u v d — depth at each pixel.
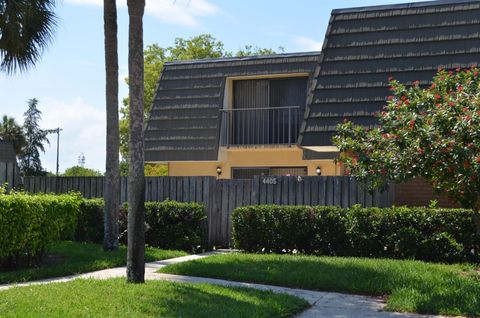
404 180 10.16
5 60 15.48
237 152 20.14
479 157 9.22
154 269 11.35
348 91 16.00
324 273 10.21
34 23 15.09
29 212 10.62
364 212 12.55
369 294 9.38
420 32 16.28
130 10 9.29
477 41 15.60
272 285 9.99
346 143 10.98
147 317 7.04
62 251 12.70
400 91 11.11
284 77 19.88
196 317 7.14
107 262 11.75
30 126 56.12
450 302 8.40
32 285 8.83
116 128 13.48
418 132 9.85
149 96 34.97
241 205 14.89
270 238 13.54
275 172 19.73
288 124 19.53
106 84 13.47
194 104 19.77
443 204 13.95
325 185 14.10
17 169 17.50
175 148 19.28
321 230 13.02
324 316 7.96
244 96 20.42
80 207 15.13
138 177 9.10
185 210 14.54
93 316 6.89
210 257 12.20
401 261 11.34
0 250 10.17
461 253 11.65
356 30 16.89
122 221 14.83
